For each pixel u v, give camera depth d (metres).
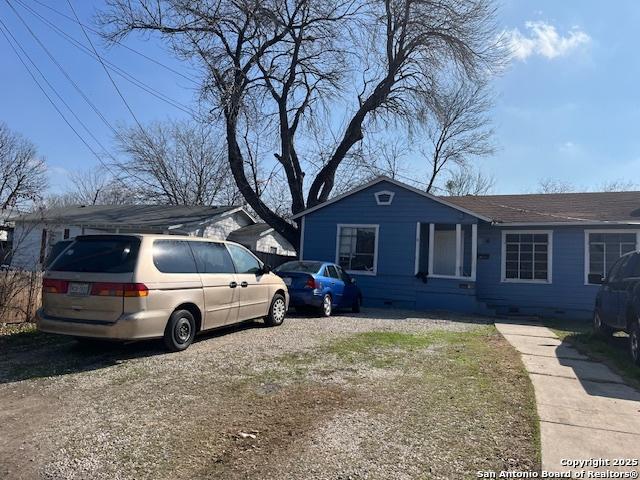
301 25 21.67
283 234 22.19
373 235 17.09
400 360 7.27
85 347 7.59
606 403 5.42
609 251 15.44
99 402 5.05
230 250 9.02
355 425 4.54
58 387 5.54
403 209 16.80
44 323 6.89
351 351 7.76
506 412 5.00
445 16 20.52
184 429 4.38
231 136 21.55
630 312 8.02
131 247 6.93
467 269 17.12
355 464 3.74
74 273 6.87
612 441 4.28
